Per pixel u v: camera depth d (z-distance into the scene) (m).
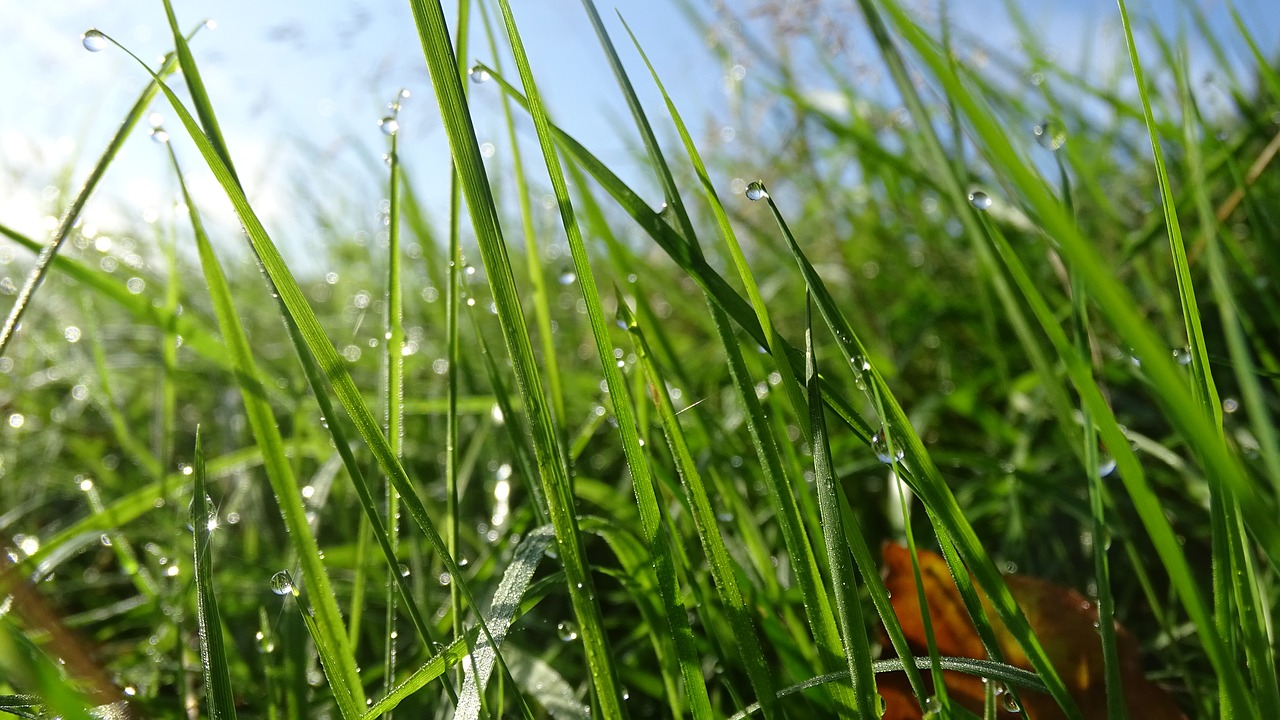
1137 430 0.23
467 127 0.10
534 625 0.17
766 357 0.20
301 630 0.14
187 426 0.31
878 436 0.11
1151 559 0.19
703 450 0.18
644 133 0.11
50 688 0.09
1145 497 0.08
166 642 0.17
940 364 0.28
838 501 0.10
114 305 0.39
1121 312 0.07
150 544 0.20
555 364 0.14
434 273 0.24
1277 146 0.20
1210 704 0.13
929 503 0.11
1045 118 0.28
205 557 0.11
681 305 0.30
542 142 0.11
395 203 0.13
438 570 0.19
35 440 0.29
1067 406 0.09
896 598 0.14
